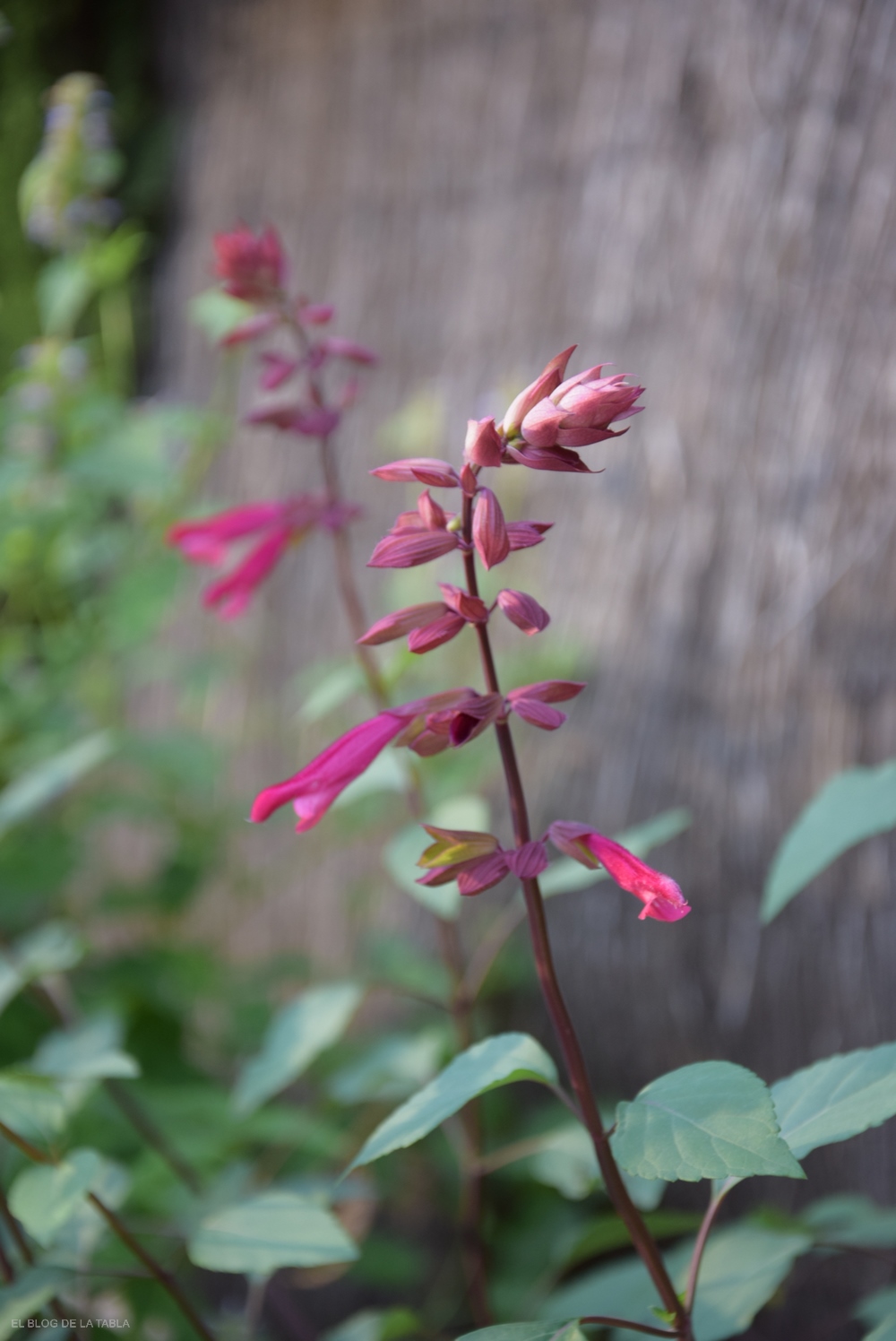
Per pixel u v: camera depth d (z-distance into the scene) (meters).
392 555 0.52
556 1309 0.61
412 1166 1.01
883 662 0.80
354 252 1.15
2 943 0.74
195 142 1.31
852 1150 0.81
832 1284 0.82
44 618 1.21
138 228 1.36
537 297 1.00
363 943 1.09
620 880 0.51
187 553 0.73
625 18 0.94
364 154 1.14
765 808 0.86
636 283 0.93
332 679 0.72
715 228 0.88
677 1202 0.91
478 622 0.52
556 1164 0.69
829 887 0.82
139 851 1.33
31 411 0.96
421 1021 1.05
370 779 0.71
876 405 0.79
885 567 0.79
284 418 0.70
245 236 0.69
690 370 0.89
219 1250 0.58
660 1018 0.92
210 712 1.29
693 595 0.89
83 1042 0.70
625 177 0.94
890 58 0.78
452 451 1.06
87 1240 0.61
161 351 1.37
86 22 1.38
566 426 0.50
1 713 1.05
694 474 0.89
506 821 1.03
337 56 1.16
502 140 1.03
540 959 0.52
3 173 1.37
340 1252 0.57
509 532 0.52
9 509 0.97
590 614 0.96
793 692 0.84
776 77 0.84
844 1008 0.82
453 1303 0.94
